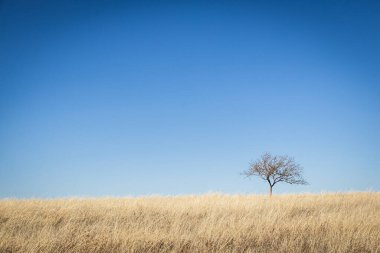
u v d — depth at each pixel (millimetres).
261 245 10703
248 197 24281
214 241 10570
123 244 10008
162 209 17344
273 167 31031
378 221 13055
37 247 9805
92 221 14891
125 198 23406
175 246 10172
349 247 10117
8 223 13656
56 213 15797
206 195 25641
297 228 12258
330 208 18609
